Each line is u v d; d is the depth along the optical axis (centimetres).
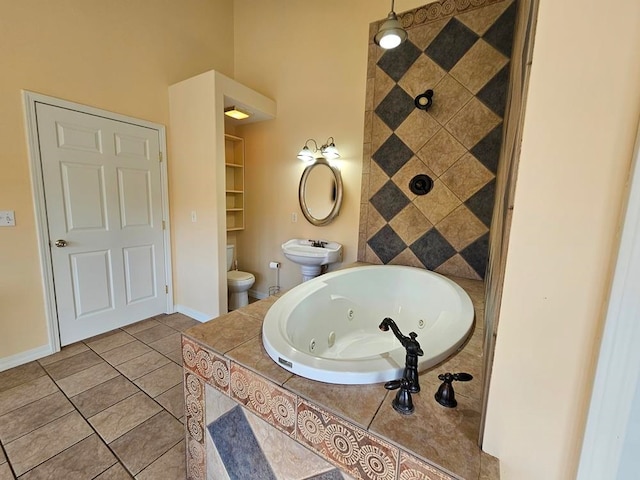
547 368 59
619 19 46
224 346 113
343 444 80
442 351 111
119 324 272
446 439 72
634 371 49
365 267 232
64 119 221
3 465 133
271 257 347
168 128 292
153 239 290
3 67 192
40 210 214
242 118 324
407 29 232
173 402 177
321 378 93
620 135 48
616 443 52
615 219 50
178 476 131
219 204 272
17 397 178
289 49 305
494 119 207
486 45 205
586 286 53
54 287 226
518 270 59
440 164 229
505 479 65
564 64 51
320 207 299
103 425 158
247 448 104
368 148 261
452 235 230
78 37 225
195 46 307
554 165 54
